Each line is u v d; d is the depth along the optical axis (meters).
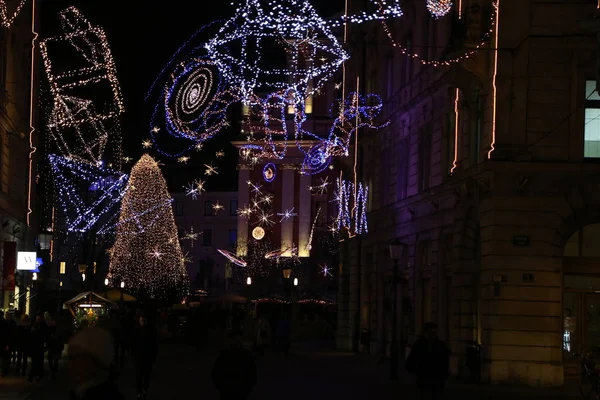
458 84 32.66
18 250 46.84
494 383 29.58
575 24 29.80
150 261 65.62
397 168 44.34
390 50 46.44
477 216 32.19
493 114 30.31
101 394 5.75
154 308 64.44
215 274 117.38
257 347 46.00
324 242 87.69
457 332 33.62
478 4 30.86
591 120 29.84
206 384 29.16
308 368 37.50
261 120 90.62
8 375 31.44
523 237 29.80
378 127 47.53
